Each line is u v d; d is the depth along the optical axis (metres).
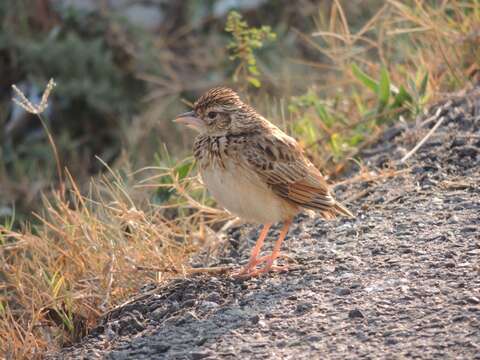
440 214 10.65
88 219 11.16
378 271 9.39
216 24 20.73
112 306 10.05
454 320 8.05
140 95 19.30
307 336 8.18
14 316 10.84
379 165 12.37
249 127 9.92
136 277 10.38
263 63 18.58
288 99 16.34
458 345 7.63
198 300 9.48
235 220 11.88
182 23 21.06
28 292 10.76
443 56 13.63
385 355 7.63
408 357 7.54
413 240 10.09
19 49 19.20
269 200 9.89
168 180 12.84
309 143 13.29
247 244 11.34
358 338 7.99
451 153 12.04
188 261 11.02
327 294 9.03
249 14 20.56
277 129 10.29
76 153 17.83
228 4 20.75
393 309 8.43
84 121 18.94
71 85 18.61
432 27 14.25
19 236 11.33
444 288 8.71
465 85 13.51
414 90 13.41
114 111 18.75
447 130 12.56
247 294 9.45
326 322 8.39
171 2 21.23
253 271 9.98
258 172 9.75
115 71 19.20
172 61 19.97
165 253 11.06
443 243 9.86
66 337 9.78
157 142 17.41
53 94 18.69
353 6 18.94
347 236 10.63
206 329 8.73
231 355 8.03
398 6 14.73
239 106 9.94
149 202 12.35
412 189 11.48
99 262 10.70
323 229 11.03
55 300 10.01
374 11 18.41
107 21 19.95
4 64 19.50
